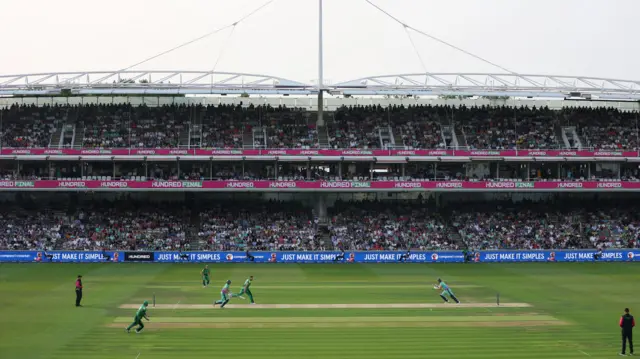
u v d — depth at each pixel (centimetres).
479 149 7644
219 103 8194
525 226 7406
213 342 3106
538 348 3066
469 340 3200
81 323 3522
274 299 4325
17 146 7438
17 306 4031
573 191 7706
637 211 7794
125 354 2894
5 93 7112
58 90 7138
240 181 7269
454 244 6969
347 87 7425
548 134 8038
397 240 7006
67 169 7556
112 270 5869
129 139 7575
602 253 6844
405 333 3325
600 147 7900
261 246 6794
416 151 7475
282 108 8219
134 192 7719
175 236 6919
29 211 7344
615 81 7669
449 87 7475
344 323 3553
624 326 2959
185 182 7219
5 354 2891
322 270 6022
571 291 4806
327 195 7862
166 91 7244
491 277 5581
